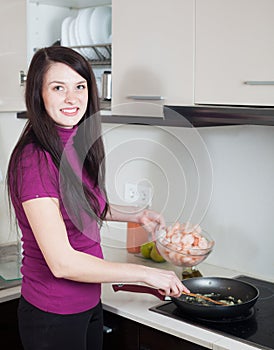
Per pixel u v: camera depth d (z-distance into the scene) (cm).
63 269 154
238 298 189
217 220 225
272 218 208
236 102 167
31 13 254
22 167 155
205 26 172
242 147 214
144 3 190
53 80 156
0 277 218
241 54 164
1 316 202
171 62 184
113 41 204
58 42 255
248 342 159
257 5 158
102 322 182
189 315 176
